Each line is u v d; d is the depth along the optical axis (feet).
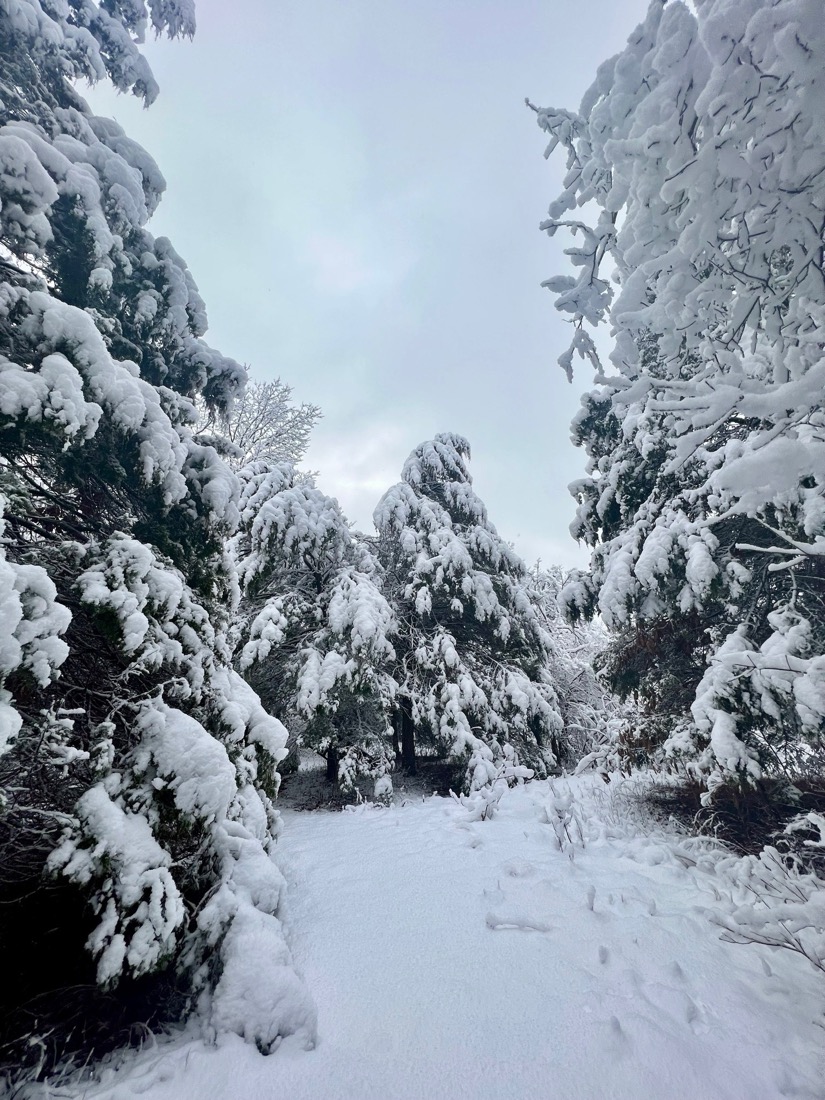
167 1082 7.59
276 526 31.63
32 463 12.96
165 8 18.42
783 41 6.21
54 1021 8.75
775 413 8.38
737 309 8.83
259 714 16.30
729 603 18.47
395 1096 7.22
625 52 8.35
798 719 13.92
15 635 7.86
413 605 39.65
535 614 40.52
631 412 23.45
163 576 12.05
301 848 19.17
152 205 18.04
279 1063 7.90
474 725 35.78
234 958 9.44
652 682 23.67
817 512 13.78
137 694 11.27
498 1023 8.54
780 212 7.87
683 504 20.54
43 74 14.85
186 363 18.44
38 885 9.34
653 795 22.81
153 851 9.49
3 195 11.07
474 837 18.58
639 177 8.53
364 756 30.50
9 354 11.07
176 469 13.91
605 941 10.77
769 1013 8.39
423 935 11.64
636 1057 7.58
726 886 13.02
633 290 9.69
